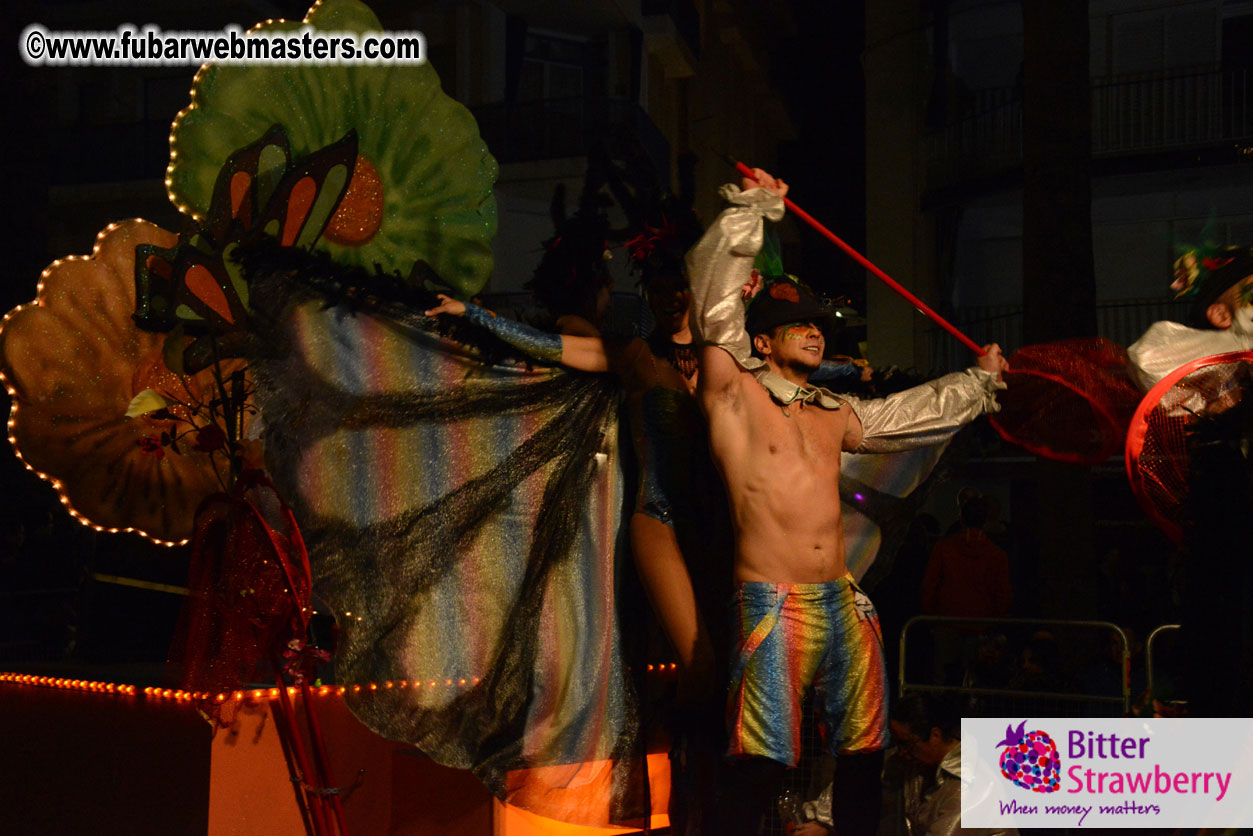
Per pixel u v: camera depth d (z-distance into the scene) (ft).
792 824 15.31
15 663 20.52
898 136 58.80
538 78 67.97
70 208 70.59
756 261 14.06
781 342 12.86
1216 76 55.06
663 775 16.66
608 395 14.60
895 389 19.51
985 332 58.13
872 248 58.95
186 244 14.38
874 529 15.64
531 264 64.44
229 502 13.42
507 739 13.83
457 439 14.07
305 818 13.06
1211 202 55.26
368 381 13.80
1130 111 56.29
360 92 15.62
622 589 14.43
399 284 13.69
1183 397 13.96
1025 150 29.45
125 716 15.28
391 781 15.92
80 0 68.80
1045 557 27.73
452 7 65.21
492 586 14.02
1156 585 31.60
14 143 36.60
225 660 13.30
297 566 13.15
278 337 13.55
